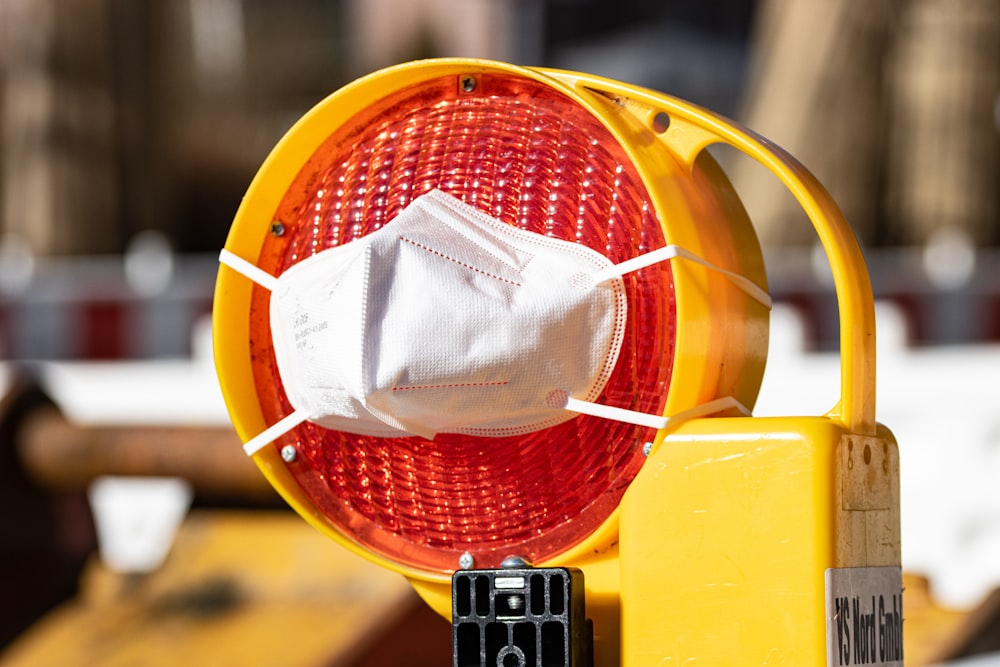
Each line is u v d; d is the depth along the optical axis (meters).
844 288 1.92
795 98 10.27
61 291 7.42
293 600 4.04
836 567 1.80
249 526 4.37
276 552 4.21
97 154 11.02
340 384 1.94
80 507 4.66
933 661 3.42
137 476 4.34
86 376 6.59
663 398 1.96
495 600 1.85
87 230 10.88
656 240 1.98
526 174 2.08
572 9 14.59
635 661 1.87
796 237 9.70
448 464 2.11
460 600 1.87
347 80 17.67
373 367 1.89
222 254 2.21
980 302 6.15
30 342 7.47
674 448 1.87
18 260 10.73
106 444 4.30
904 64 10.39
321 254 2.05
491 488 2.10
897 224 10.39
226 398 2.21
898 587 2.05
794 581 1.78
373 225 2.16
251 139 17.81
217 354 2.21
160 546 5.57
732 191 2.28
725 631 1.82
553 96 2.11
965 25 10.23
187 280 7.29
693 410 1.96
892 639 2.01
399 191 2.15
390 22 17.03
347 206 2.20
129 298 7.32
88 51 11.07
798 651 1.77
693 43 13.90
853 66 10.16
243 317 2.24
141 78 11.62
